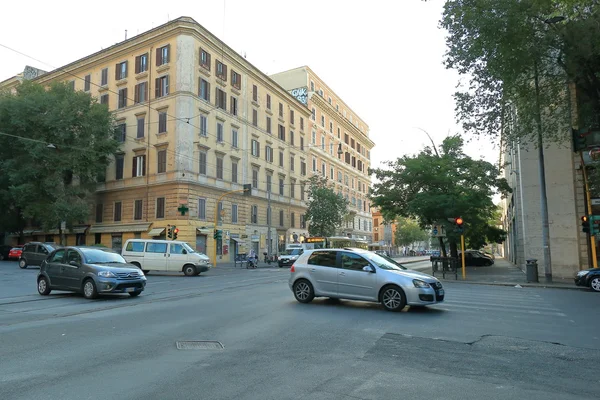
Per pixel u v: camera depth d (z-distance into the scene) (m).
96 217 42.22
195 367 5.80
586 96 18.69
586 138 18.31
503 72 16.56
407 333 8.05
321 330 8.27
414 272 11.22
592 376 5.58
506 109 19.50
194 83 38.34
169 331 8.12
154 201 38.12
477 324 9.02
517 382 5.31
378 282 10.79
